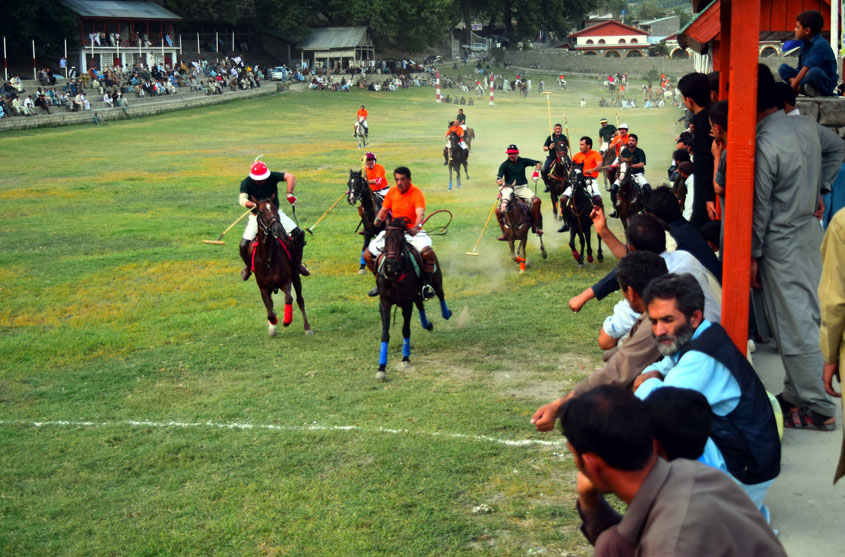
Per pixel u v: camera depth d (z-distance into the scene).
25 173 34.88
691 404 3.43
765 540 2.74
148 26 82.94
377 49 108.31
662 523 2.74
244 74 86.50
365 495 6.94
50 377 10.80
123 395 9.95
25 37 70.44
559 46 136.00
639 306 5.16
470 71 113.88
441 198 26.64
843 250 4.72
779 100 6.20
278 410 9.17
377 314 13.29
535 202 15.79
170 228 22.00
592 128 54.47
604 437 2.81
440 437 8.09
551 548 5.93
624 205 16.59
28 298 14.83
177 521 6.69
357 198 15.53
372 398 9.42
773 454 4.61
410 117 72.69
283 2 94.25
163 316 13.60
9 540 6.48
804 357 6.52
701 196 8.78
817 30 9.66
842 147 6.86
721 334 4.63
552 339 11.47
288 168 36.12
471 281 15.26
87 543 6.40
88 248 19.48
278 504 6.86
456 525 6.34
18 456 8.16
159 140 50.91
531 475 7.14
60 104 61.28
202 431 8.64
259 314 13.53
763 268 6.50
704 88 8.52
